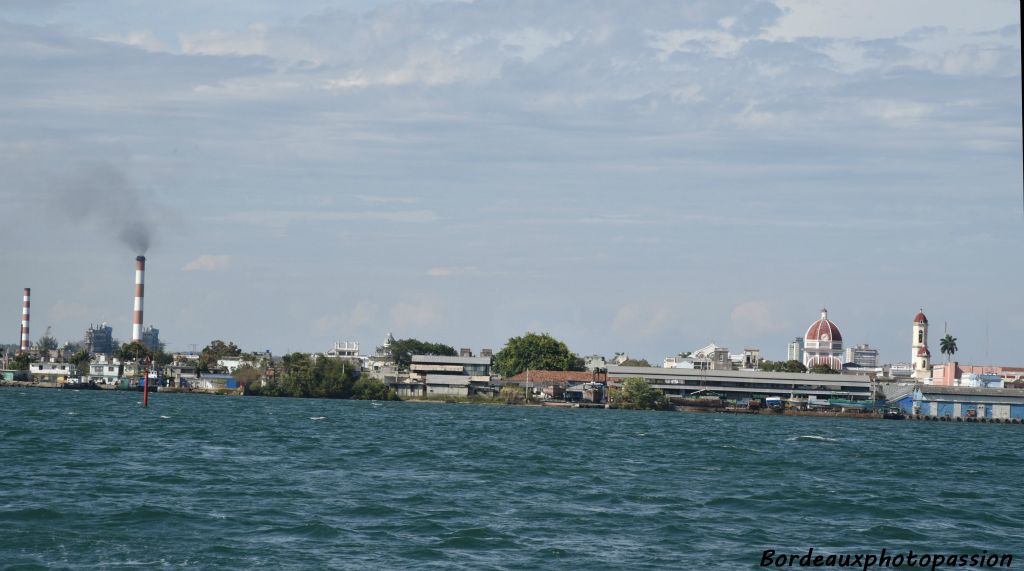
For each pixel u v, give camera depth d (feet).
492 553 219.00
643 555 221.46
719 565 214.28
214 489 299.79
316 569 202.18
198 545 220.23
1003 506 316.19
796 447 570.05
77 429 534.78
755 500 306.35
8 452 392.88
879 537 251.80
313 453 427.33
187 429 563.07
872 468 437.58
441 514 264.31
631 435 644.69
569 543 231.09
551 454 458.50
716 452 500.33
